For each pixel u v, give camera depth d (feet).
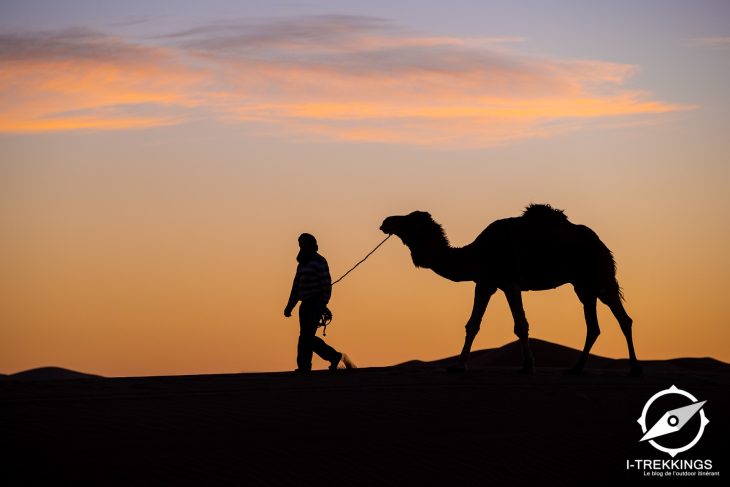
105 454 49.34
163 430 53.62
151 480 46.70
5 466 47.21
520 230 79.77
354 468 50.19
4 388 61.98
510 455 53.88
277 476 48.42
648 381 74.54
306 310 75.72
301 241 76.38
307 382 67.62
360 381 68.69
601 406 65.00
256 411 58.34
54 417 54.75
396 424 57.67
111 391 61.87
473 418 60.03
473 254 79.77
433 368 81.46
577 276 80.38
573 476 52.19
